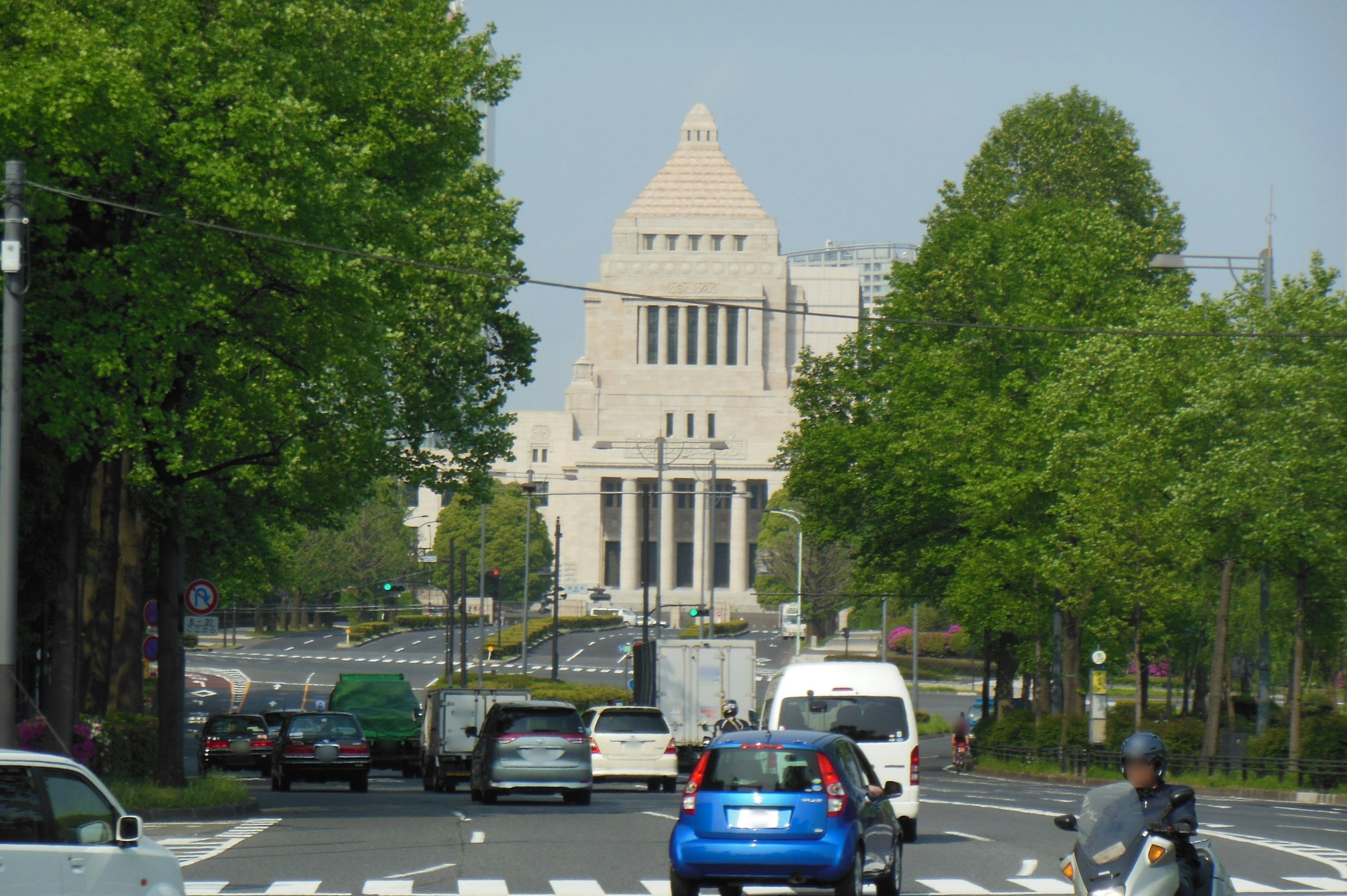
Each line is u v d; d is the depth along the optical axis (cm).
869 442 12019
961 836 4844
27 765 2161
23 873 2067
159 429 5062
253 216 5141
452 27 8238
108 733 5962
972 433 10394
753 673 10350
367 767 7912
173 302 5031
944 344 11531
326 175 5434
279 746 7944
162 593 5872
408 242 6281
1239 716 12238
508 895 3269
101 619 7562
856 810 3175
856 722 4691
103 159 4862
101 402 4959
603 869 3747
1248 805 7206
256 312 5578
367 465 8169
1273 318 8256
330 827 4962
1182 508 8431
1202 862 2211
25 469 6219
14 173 4128
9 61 4775
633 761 7806
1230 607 10531
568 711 6369
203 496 8406
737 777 3159
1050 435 9650
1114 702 19600
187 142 5044
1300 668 8400
